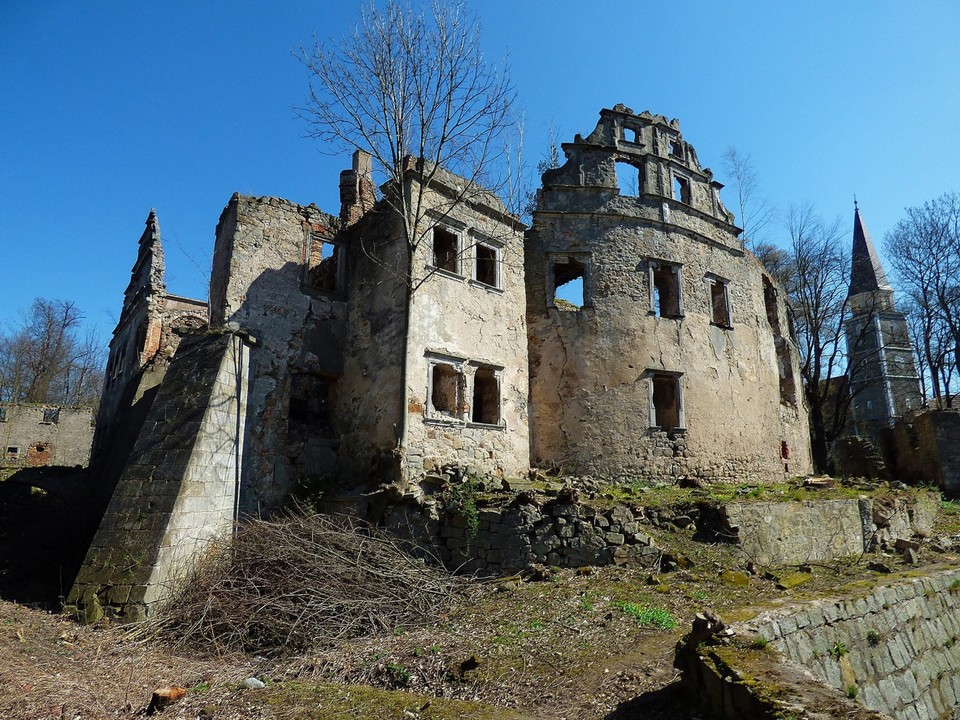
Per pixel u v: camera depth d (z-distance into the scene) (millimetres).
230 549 11719
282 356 15711
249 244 15789
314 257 17469
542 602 10117
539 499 12531
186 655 9195
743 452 20562
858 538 15602
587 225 19953
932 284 33094
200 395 13266
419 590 10734
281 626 9641
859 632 8164
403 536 12844
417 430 14328
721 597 10383
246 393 14539
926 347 33844
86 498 20438
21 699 6785
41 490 21391
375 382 15422
